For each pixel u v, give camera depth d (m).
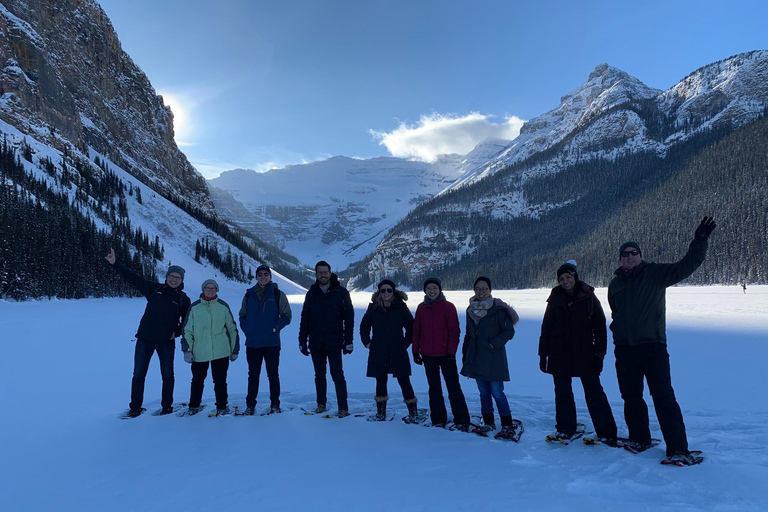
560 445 4.23
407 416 5.27
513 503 2.81
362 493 2.99
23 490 3.18
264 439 4.33
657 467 3.49
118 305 38.44
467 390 7.37
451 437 4.45
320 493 3.00
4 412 5.65
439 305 5.18
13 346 12.27
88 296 48.41
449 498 2.90
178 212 111.50
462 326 19.03
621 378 4.24
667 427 3.72
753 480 3.15
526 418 5.43
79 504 2.92
